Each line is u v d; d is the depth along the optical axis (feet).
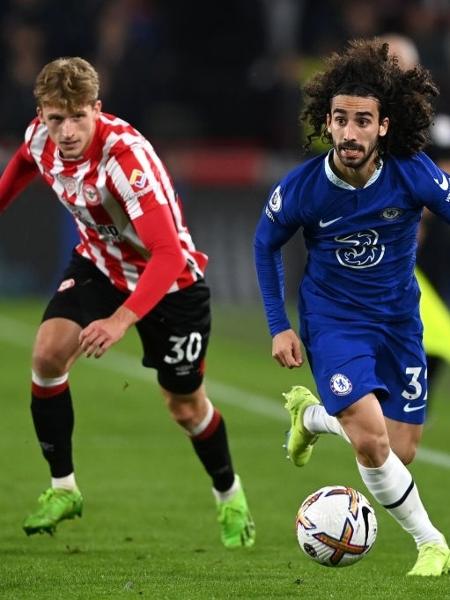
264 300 69.10
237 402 136.26
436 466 104.06
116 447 112.16
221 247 211.82
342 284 66.85
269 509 89.35
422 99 64.85
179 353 76.69
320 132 67.46
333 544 61.93
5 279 211.82
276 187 67.67
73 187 72.33
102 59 221.05
